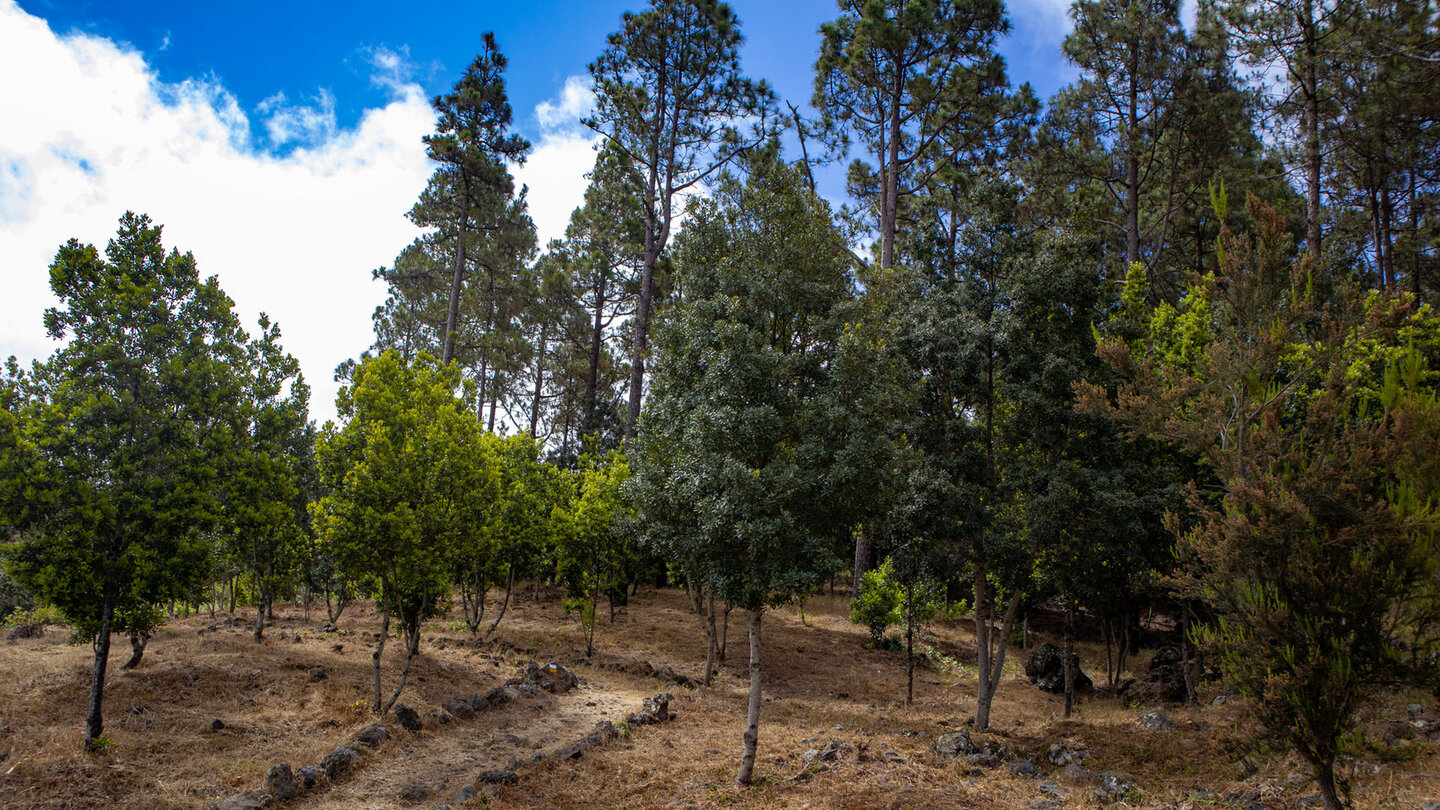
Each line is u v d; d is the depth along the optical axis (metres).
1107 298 15.91
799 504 10.75
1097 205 30.69
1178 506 14.34
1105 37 26.09
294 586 24.31
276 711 12.62
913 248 16.98
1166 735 13.54
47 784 9.09
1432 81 17.48
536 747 12.23
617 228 35.44
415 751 11.59
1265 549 7.79
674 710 14.99
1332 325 8.59
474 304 41.00
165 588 11.05
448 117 33.00
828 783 10.45
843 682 19.69
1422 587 7.42
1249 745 8.32
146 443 11.32
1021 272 15.13
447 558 14.10
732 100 30.28
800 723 14.70
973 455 14.89
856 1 30.52
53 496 10.45
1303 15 20.77
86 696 12.42
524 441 23.83
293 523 17.72
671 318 13.28
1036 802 9.90
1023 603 16.69
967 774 11.25
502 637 21.12
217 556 13.23
